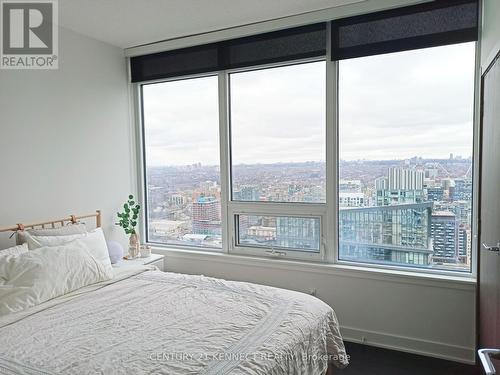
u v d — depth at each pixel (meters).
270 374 1.45
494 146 1.85
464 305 2.52
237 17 2.88
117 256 3.08
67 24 2.96
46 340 1.64
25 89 2.72
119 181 3.56
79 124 3.14
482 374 2.24
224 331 1.69
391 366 2.50
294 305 1.99
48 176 2.89
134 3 2.59
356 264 2.91
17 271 2.05
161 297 2.14
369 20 2.69
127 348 1.55
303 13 2.82
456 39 2.45
